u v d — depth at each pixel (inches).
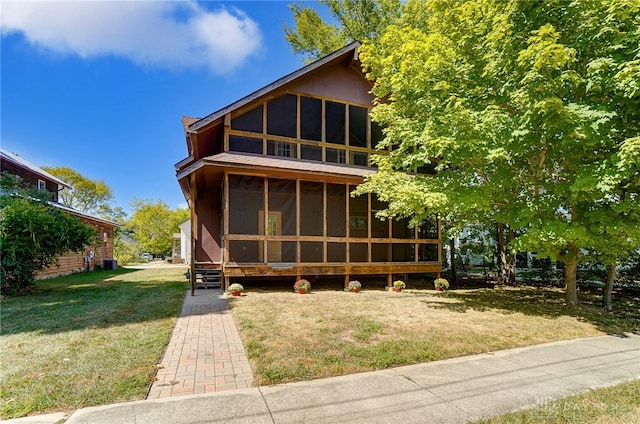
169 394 121.7
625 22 213.5
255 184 395.9
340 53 433.4
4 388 123.0
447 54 291.3
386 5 665.6
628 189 250.8
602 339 204.4
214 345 176.4
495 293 385.1
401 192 282.5
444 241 501.7
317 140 438.0
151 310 257.6
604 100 237.5
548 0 226.8
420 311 267.9
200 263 468.4
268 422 103.4
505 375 144.3
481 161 283.0
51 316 236.7
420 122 303.7
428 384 133.4
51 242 357.7
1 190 364.8
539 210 269.4
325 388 128.3
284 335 192.7
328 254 403.2
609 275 309.4
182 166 389.1
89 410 109.4
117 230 1280.8
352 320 229.0
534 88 218.2
